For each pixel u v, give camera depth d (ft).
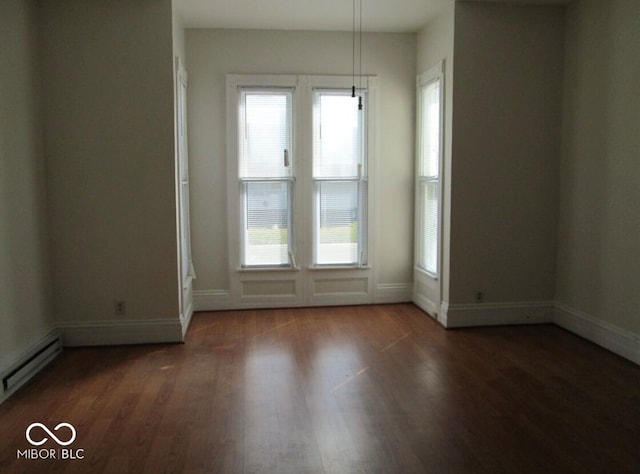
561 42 16.61
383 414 11.07
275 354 14.76
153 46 14.85
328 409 11.31
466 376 13.10
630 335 14.14
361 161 19.65
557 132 16.87
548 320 17.44
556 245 17.21
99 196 15.08
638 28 13.64
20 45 13.34
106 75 14.82
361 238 19.89
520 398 11.82
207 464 9.20
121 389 12.42
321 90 19.20
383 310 19.30
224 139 18.85
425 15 17.43
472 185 16.61
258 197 19.25
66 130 14.82
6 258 12.26
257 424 10.64
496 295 17.12
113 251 15.30
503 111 16.53
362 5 16.33
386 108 19.58
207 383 12.75
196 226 19.01
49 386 12.60
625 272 14.26
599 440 9.96
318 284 19.83
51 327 15.02
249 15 17.19
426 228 19.13
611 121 14.65
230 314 18.93
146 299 15.56
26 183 13.53
